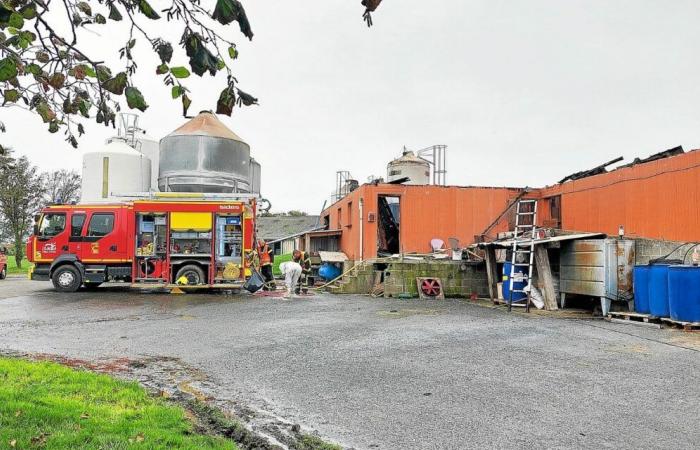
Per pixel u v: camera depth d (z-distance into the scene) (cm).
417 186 2019
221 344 845
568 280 1379
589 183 1725
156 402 511
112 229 1678
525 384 611
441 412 507
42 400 477
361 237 1970
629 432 455
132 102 204
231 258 1680
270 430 454
